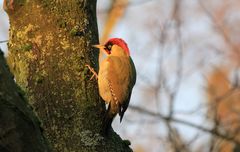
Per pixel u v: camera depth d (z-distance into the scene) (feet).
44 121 34.22
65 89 34.91
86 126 34.42
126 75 42.86
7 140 23.27
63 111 34.42
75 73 35.37
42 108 34.47
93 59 36.37
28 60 35.37
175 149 55.26
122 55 44.37
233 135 56.08
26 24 35.83
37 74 35.06
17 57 35.73
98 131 34.58
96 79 36.11
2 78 23.71
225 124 56.65
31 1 36.04
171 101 57.36
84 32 36.24
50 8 35.83
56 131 34.01
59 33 35.68
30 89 34.94
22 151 23.50
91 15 37.09
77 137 33.94
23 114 23.71
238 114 62.34
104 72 41.88
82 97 35.09
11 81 24.16
